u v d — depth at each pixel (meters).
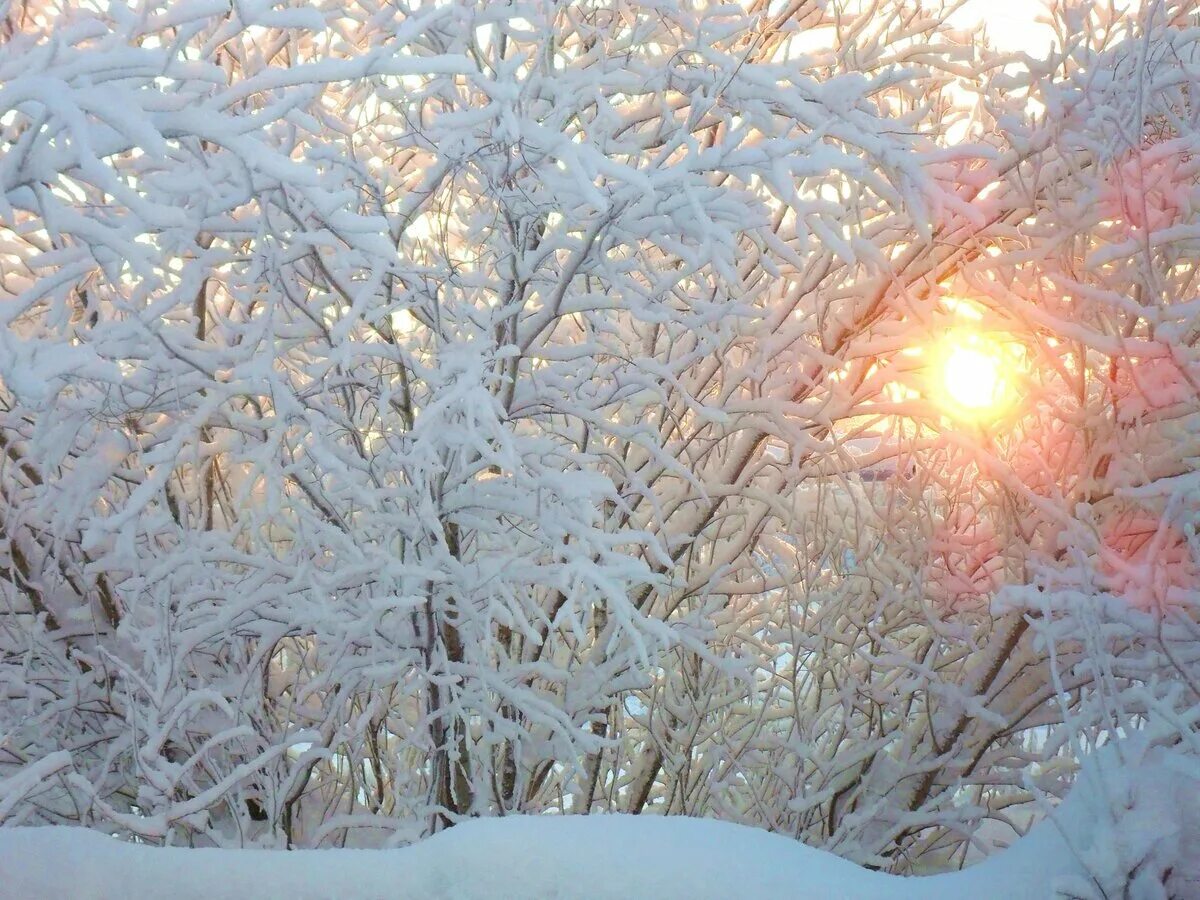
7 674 4.59
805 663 6.06
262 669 4.81
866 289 5.17
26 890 2.33
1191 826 2.61
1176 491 4.19
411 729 5.23
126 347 3.85
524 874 2.40
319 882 2.39
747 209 3.93
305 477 4.37
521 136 3.48
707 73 4.09
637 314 4.27
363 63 2.79
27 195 2.60
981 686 5.44
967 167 4.92
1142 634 4.31
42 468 4.08
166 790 3.32
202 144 4.02
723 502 6.09
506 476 4.27
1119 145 4.55
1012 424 5.33
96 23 2.66
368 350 4.04
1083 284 4.70
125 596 4.34
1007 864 2.68
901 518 5.66
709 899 2.37
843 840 5.71
